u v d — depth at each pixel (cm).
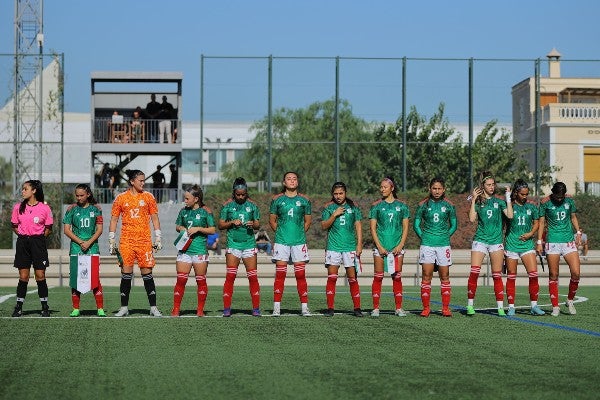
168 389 826
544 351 1057
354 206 1460
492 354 1033
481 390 820
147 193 1448
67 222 1433
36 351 1056
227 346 1095
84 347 1088
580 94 5272
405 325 1316
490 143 3975
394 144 3981
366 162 3991
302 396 792
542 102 5391
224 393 806
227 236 1443
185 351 1055
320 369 931
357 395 796
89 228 1433
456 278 2423
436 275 2417
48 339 1157
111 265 2681
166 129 3859
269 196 3816
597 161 4172
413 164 3975
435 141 3975
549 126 4181
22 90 3947
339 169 3962
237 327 1286
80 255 1425
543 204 1508
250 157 4156
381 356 1017
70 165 5203
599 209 3919
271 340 1148
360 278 2408
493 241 1465
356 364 962
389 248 1439
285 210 1449
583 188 4166
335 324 1328
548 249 1498
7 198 3816
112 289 2142
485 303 1734
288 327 1288
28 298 1830
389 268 1425
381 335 1198
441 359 997
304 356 1017
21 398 785
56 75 4200
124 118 3891
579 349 1074
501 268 1473
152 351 1055
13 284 2348
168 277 2381
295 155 3997
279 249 1452
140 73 3850
